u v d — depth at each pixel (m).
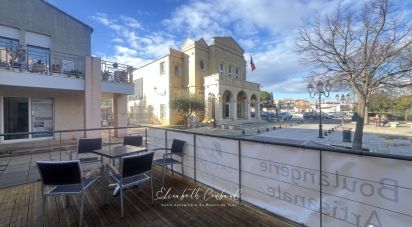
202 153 4.53
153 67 27.36
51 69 10.12
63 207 3.60
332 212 2.60
